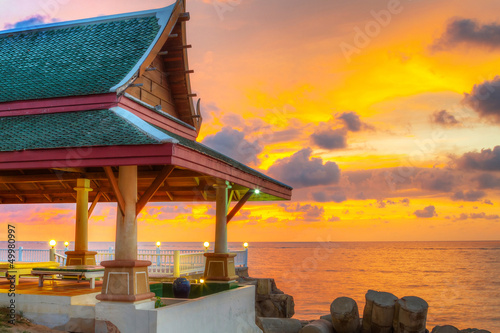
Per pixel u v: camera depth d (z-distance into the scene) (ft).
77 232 53.57
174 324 35.83
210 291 46.78
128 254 35.04
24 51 51.47
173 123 49.16
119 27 50.72
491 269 367.86
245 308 49.98
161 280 66.64
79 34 51.98
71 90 40.86
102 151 32.50
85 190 53.88
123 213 35.12
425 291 232.53
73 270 44.55
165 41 48.65
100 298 34.99
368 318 56.13
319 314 152.66
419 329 53.42
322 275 320.09
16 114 41.16
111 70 43.62
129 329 34.01
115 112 37.70
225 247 54.49
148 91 48.06
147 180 57.52
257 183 50.19
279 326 59.72
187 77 52.90
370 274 329.52
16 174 52.16
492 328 136.46
